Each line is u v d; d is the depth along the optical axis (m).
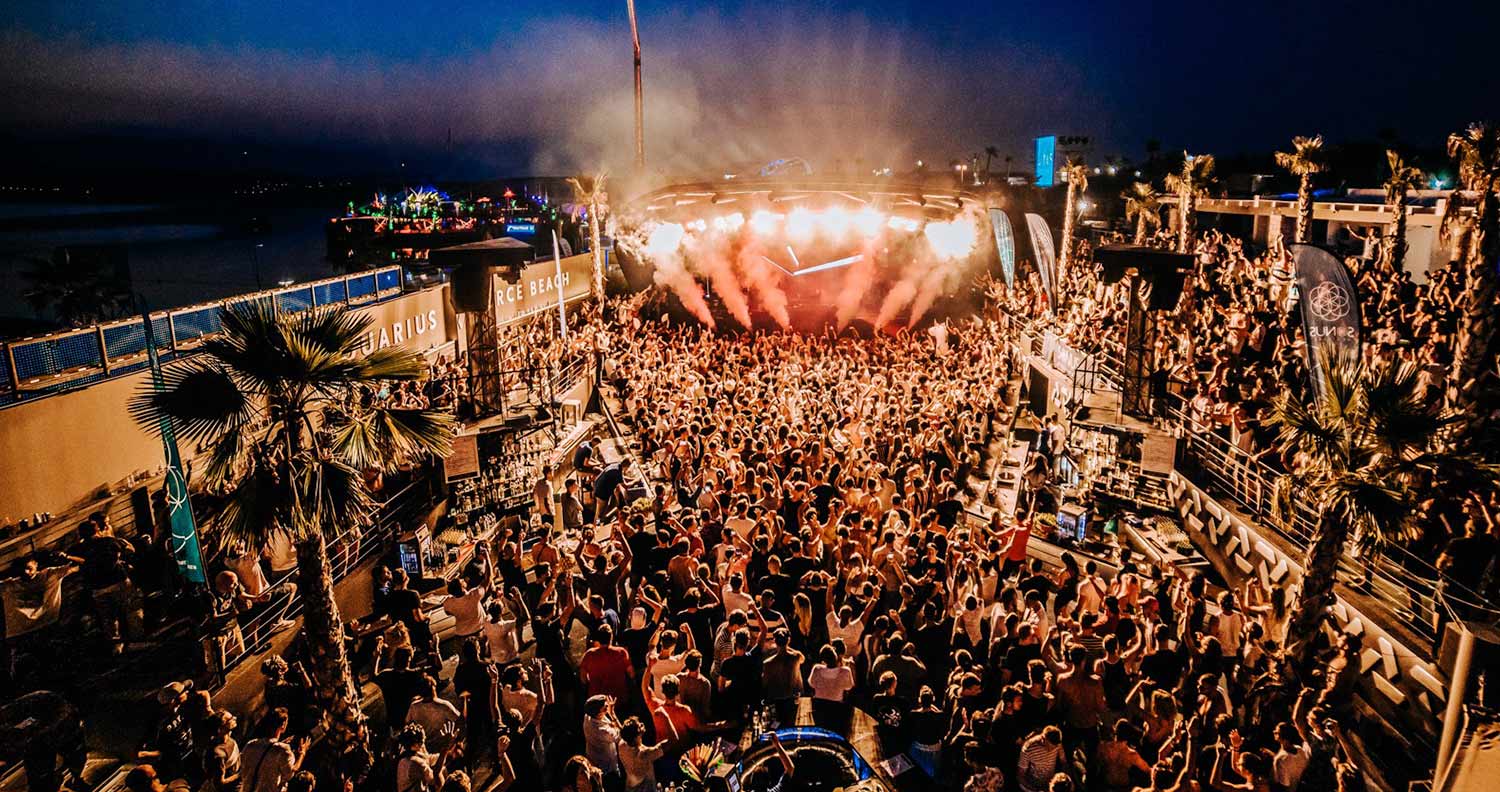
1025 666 9.61
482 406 17.55
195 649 9.62
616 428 22.42
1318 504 9.91
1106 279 17.41
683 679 9.12
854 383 21.80
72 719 7.96
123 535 12.78
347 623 11.62
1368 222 35.91
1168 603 11.07
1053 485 17.39
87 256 32.31
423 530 13.30
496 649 10.19
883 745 9.34
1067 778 6.91
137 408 7.83
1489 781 6.35
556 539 14.16
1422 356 15.65
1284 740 7.71
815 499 14.44
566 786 7.74
